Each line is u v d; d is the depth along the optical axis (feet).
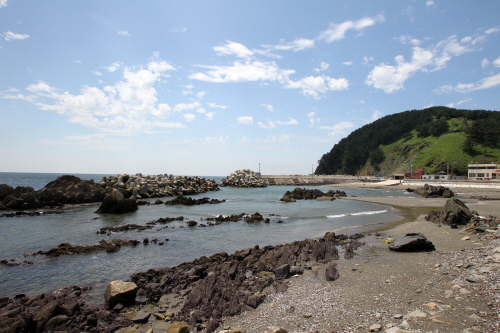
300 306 33.68
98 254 62.59
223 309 34.55
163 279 45.09
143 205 167.94
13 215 123.13
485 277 36.24
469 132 499.92
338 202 184.65
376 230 85.20
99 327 32.45
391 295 34.27
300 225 97.40
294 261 52.65
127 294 37.93
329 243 63.21
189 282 45.06
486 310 27.91
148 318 34.50
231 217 114.01
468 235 70.08
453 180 341.21
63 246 65.87
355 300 33.71
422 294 33.68
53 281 47.19
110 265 55.16
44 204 151.84
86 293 42.22
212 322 30.55
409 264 47.83
